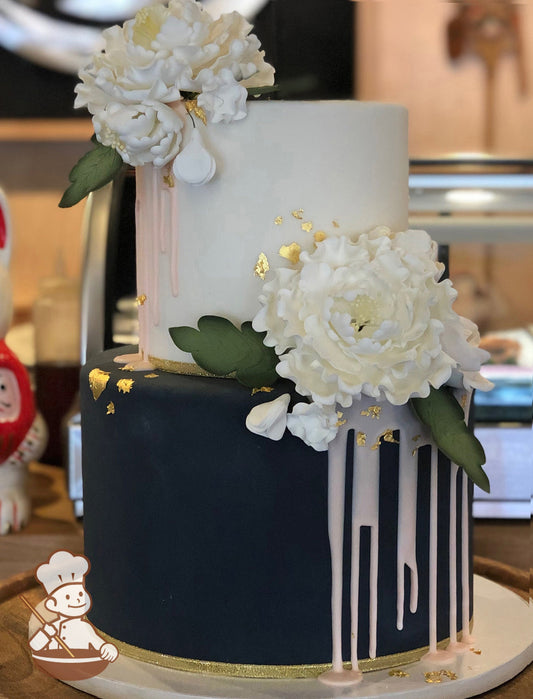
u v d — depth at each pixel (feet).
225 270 2.95
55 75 7.60
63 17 7.50
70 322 5.78
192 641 2.94
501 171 5.21
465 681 2.88
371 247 2.73
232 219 2.92
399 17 7.94
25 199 7.92
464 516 3.17
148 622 3.01
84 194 2.99
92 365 3.29
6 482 4.81
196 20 2.84
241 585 2.88
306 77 6.62
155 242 3.10
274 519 2.84
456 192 5.23
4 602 3.69
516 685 3.02
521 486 4.79
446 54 8.02
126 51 2.79
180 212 3.00
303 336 2.59
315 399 2.61
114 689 2.87
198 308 3.01
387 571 2.94
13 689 3.01
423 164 5.24
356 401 2.82
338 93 6.72
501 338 5.17
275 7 6.52
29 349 6.38
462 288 5.71
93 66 2.91
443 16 7.95
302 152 2.88
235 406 2.81
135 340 4.89
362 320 2.60
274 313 2.71
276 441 2.81
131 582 3.04
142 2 7.52
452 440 2.82
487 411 4.82
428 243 2.79
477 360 2.85
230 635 2.91
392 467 2.90
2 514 4.75
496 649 3.12
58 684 3.05
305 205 2.90
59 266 6.01
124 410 2.98
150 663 3.02
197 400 2.85
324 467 2.83
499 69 8.05
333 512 2.84
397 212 3.07
